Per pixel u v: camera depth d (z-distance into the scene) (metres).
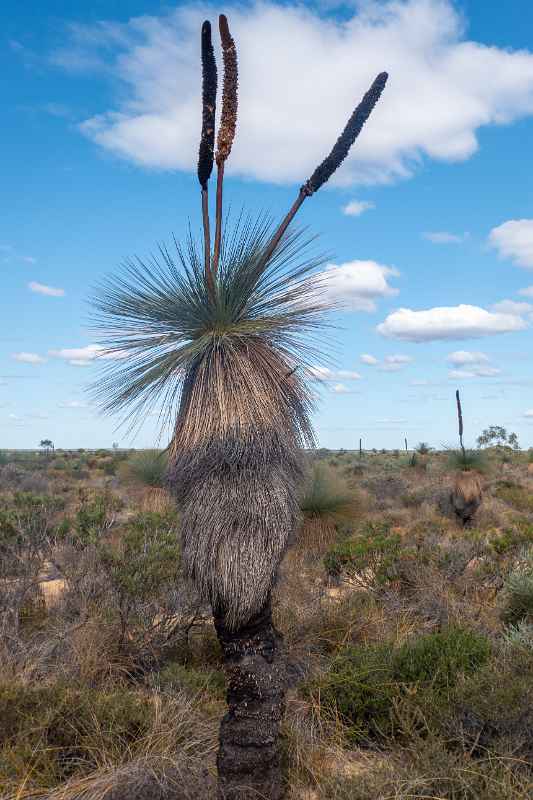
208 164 4.20
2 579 7.52
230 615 3.82
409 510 19.94
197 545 3.88
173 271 4.39
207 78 4.11
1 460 41.94
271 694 3.79
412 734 4.34
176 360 4.15
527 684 4.42
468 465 17.62
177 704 4.90
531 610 7.30
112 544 8.29
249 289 4.30
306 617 7.11
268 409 4.07
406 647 5.76
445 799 3.69
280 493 3.98
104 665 5.89
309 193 4.21
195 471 3.99
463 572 9.20
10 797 3.82
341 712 5.07
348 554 9.37
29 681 5.14
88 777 3.97
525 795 3.68
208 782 3.90
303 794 3.96
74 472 35.28
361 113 4.13
